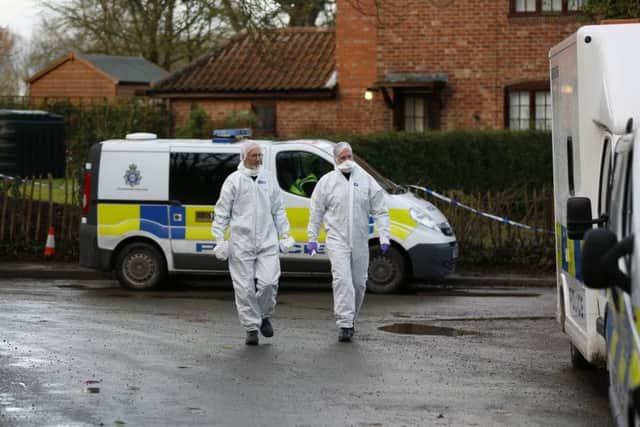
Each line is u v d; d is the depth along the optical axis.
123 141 19.70
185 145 19.48
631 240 7.48
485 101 33.44
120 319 15.87
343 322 14.27
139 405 10.62
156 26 50.72
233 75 37.88
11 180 23.34
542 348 13.96
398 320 16.19
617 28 10.59
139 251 19.58
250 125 35.81
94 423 9.93
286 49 38.84
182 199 19.42
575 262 11.52
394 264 19.23
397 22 33.91
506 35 33.25
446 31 33.59
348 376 12.05
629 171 8.45
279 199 14.45
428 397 11.10
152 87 38.00
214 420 10.06
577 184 11.15
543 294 19.56
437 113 33.75
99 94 55.50
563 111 12.15
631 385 6.98
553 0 32.97
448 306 17.72
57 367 12.35
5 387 11.34
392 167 27.17
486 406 10.75
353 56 36.03
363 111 35.94
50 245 22.84
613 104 9.84
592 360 10.66
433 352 13.59
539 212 22.67
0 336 14.25
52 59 62.25
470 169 27.66
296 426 9.87
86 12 52.59
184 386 11.47
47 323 15.37
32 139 31.52
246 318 13.98
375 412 10.43
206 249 19.36
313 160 19.22
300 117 36.69
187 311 16.83
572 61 11.42
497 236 22.64
